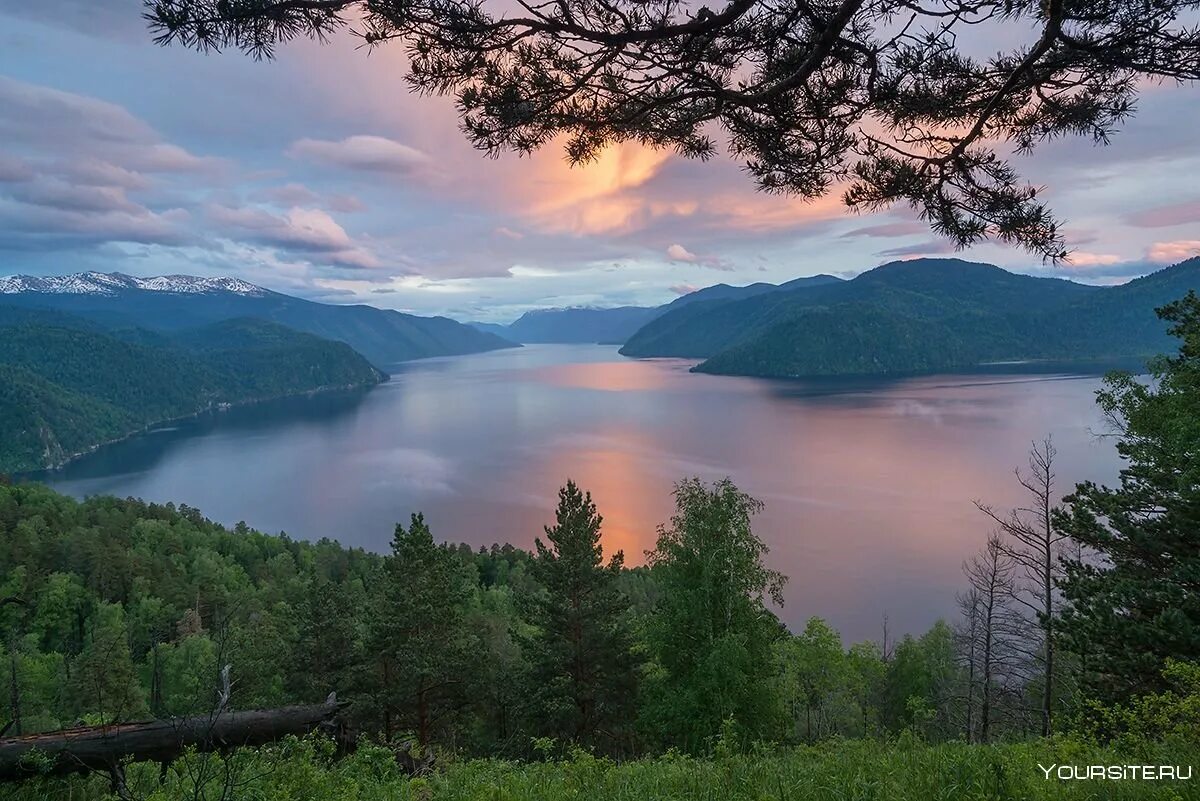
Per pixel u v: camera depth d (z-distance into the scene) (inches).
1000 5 156.9
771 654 852.6
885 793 192.2
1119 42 155.6
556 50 157.3
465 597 1000.9
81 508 4741.6
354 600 1267.2
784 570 3769.7
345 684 951.6
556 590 911.7
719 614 817.5
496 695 1010.7
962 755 221.1
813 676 1439.5
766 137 188.7
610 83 165.5
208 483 7593.5
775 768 233.5
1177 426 578.2
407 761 323.6
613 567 916.6
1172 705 280.1
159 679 241.9
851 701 1460.4
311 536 5452.8
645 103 170.9
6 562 3472.0
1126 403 663.1
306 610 1058.7
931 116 181.9
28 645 1974.7
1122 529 614.9
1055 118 187.6
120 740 229.1
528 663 948.0
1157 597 544.1
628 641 909.2
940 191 193.3
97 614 2876.5
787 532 4434.1
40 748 221.5
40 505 4458.7
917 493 5359.3
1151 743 263.0
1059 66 168.9
